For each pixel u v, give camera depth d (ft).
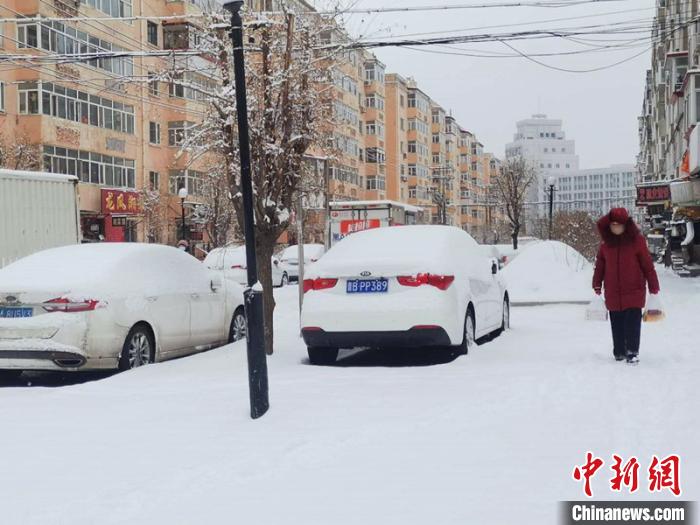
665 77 159.33
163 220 143.02
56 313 28.19
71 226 50.47
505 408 20.49
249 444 17.92
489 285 34.81
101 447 18.20
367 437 17.99
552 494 13.62
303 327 28.73
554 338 35.76
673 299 54.90
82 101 121.08
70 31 116.06
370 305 27.89
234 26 22.29
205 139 34.27
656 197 99.76
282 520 12.76
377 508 13.15
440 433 18.13
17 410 22.71
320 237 140.97
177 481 15.15
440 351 32.81
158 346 31.71
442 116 319.27
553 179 119.65
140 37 133.18
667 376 24.16
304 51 34.42
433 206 299.58
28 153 105.81
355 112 222.69
